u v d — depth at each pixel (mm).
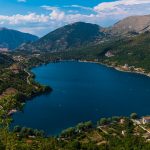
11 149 137875
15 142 141875
